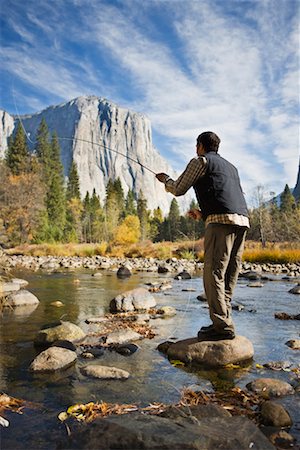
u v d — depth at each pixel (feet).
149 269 42.78
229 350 9.56
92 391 7.48
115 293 21.83
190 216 11.46
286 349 10.74
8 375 8.37
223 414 6.00
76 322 13.98
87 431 5.02
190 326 13.56
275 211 127.44
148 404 6.87
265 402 6.59
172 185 10.28
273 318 15.01
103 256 77.92
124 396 7.25
